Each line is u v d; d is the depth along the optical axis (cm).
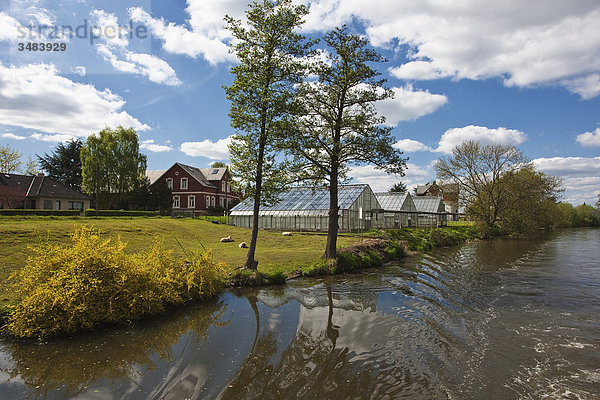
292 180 1816
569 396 605
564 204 7144
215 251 2089
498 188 4534
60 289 863
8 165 5300
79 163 6281
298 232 3453
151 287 1027
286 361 729
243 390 609
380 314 1082
